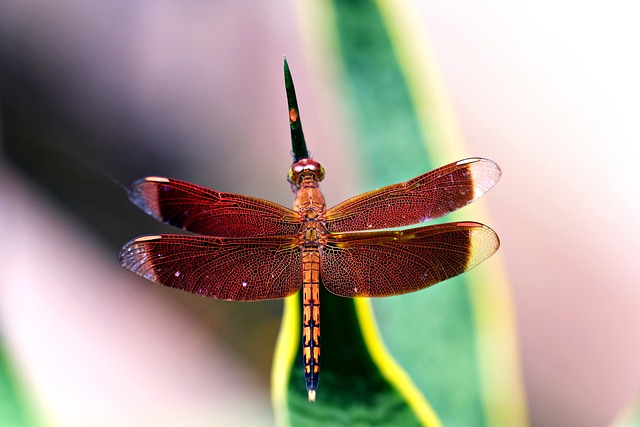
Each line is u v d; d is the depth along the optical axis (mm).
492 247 516
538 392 558
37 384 571
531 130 573
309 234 531
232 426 582
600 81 575
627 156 568
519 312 561
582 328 562
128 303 598
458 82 578
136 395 584
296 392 504
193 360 592
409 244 521
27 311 586
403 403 502
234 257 529
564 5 581
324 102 586
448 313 517
